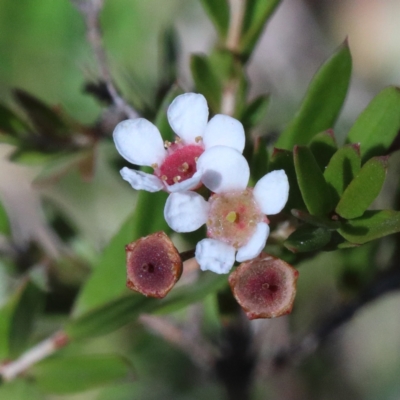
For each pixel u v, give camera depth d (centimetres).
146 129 9
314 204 9
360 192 9
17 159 10
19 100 10
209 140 9
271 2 10
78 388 10
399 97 9
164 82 11
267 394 15
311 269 14
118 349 15
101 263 9
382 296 10
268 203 9
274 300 8
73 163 10
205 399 16
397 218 8
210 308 11
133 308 9
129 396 16
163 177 9
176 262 8
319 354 16
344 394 16
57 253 11
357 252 10
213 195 9
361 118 9
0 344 10
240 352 11
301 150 8
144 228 9
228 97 10
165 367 16
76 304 9
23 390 13
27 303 10
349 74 9
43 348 10
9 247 11
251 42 10
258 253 8
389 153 9
